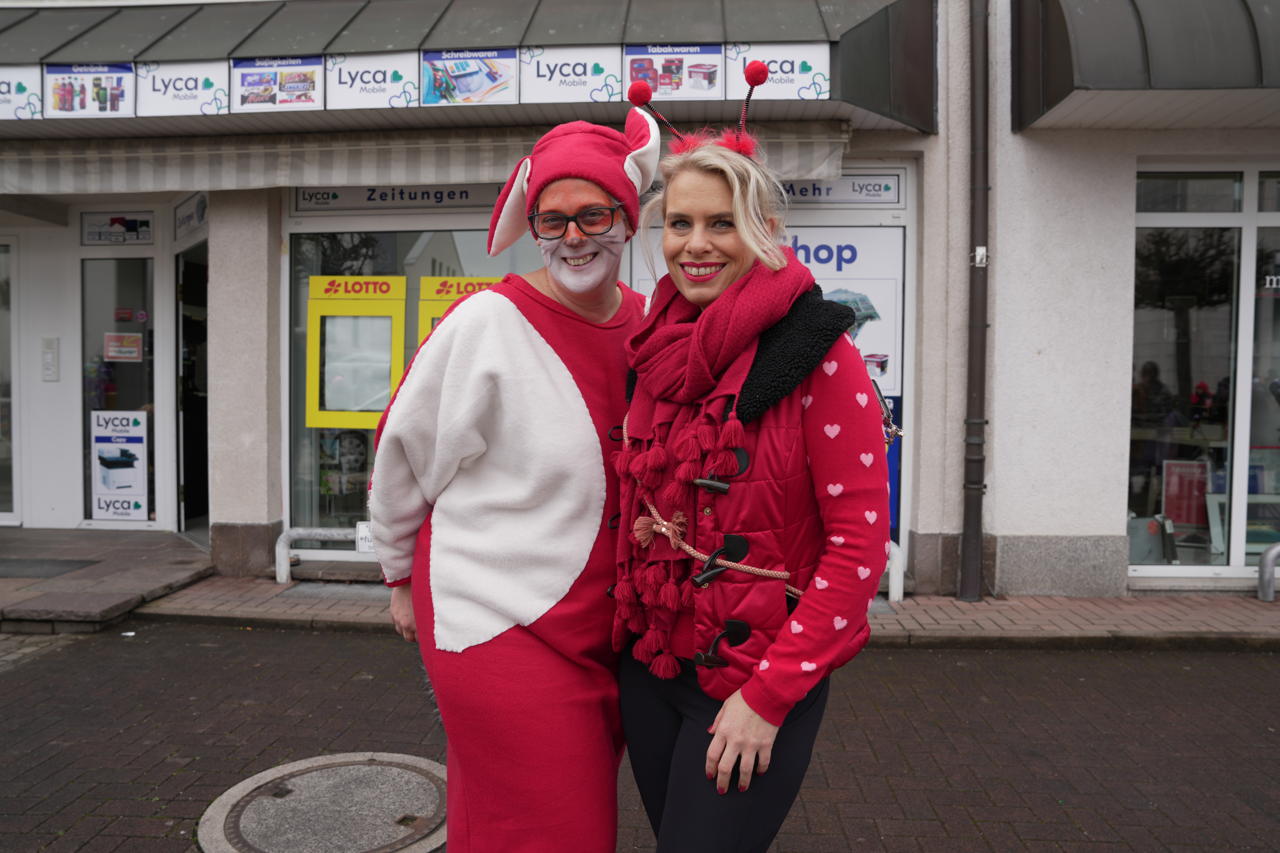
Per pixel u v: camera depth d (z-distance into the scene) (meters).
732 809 1.49
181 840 2.91
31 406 7.84
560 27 5.27
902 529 6.09
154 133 5.79
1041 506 5.90
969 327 5.76
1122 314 5.81
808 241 6.02
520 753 1.66
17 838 2.92
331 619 5.34
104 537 7.46
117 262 7.74
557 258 1.76
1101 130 5.73
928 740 3.80
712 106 5.20
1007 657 4.93
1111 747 3.73
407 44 5.24
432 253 6.34
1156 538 6.21
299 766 3.43
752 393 1.45
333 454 6.51
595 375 1.82
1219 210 6.04
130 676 4.51
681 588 1.52
